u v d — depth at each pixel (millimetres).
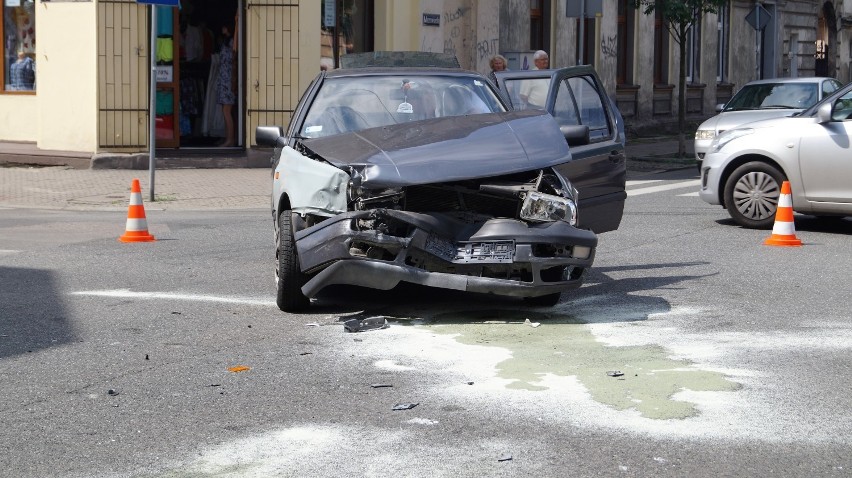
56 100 22031
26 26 22984
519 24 29719
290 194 8711
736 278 10391
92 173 21016
